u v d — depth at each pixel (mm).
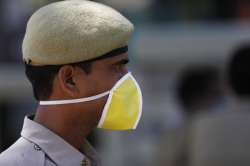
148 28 17234
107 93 5816
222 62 16125
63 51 5566
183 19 17875
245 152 9188
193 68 14445
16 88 18969
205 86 12391
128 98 5969
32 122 5734
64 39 5531
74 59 5617
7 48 18812
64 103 5738
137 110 6055
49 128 5746
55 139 5672
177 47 16203
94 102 5785
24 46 5762
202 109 12344
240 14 18359
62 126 5750
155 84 16438
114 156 16766
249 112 9352
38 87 5781
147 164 16531
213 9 18375
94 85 5754
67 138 5777
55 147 5652
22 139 5715
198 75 12500
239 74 9633
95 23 5605
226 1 18375
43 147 5633
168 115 16391
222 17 18328
